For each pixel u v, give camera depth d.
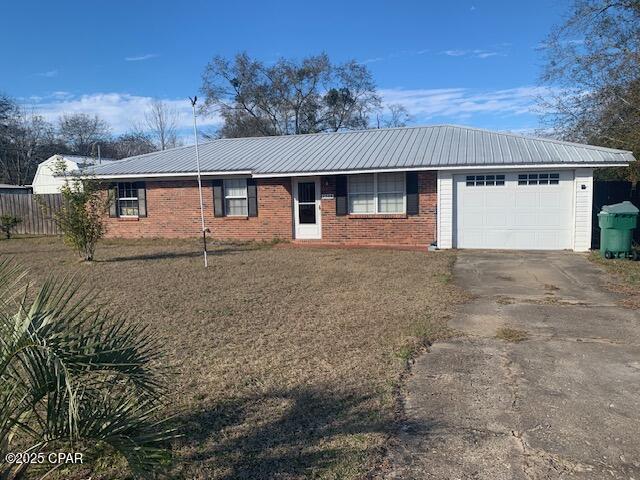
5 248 17.23
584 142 19.94
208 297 8.88
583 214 14.08
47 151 49.00
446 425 4.01
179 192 18.34
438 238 15.22
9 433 2.69
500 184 14.68
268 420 4.14
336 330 6.68
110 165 19.69
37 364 2.41
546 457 3.52
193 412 4.30
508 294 8.91
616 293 8.81
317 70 46.47
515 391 4.65
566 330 6.62
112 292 9.45
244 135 46.91
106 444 2.69
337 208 16.55
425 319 7.18
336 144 19.08
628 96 17.75
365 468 3.42
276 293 9.13
